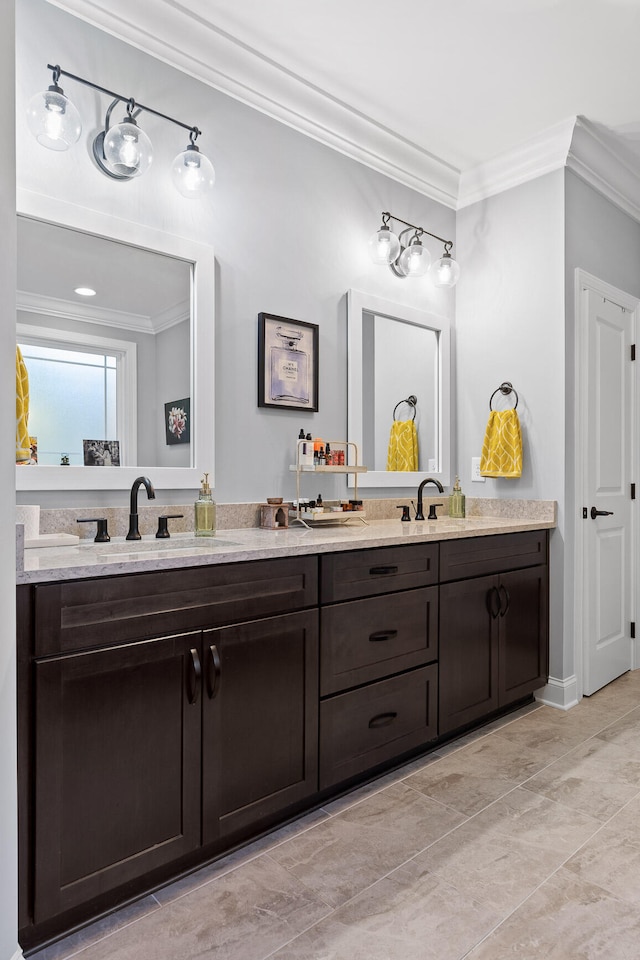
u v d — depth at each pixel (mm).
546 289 2854
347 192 2705
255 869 1585
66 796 1315
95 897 1395
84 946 1324
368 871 1573
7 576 1168
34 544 1679
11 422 1181
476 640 2385
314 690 1813
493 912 1423
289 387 2455
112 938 1349
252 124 2357
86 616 1350
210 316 2191
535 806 1893
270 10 2037
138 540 1879
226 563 1599
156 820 1461
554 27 2113
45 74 1821
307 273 2541
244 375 2322
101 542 1808
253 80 2309
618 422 3184
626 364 3262
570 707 2766
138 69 2033
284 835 1739
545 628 2773
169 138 2105
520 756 2250
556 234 2814
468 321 3189
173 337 2107
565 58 2275
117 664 1393
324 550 1828
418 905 1445
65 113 1689
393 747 2051
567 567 2795
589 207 2977
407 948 1313
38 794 1273
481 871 1572
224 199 2266
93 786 1355
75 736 1330
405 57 2273
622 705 2793
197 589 1540
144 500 2035
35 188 1812
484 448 3000
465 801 1923
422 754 2270
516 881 1532
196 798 1535
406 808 1883
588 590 2928
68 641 1323
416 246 2791
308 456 2426
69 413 1880
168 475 2078
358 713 1940
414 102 2547
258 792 1668
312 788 1803
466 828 1771
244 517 2293
